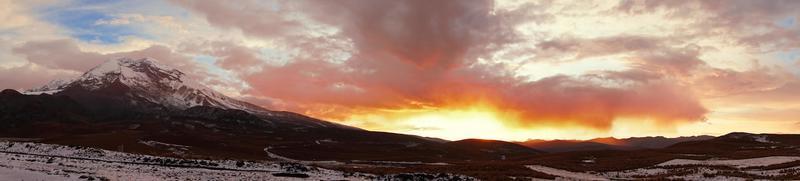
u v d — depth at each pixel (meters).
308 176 52.81
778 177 57.91
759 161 75.62
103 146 132.88
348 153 179.25
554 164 87.75
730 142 149.75
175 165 58.03
